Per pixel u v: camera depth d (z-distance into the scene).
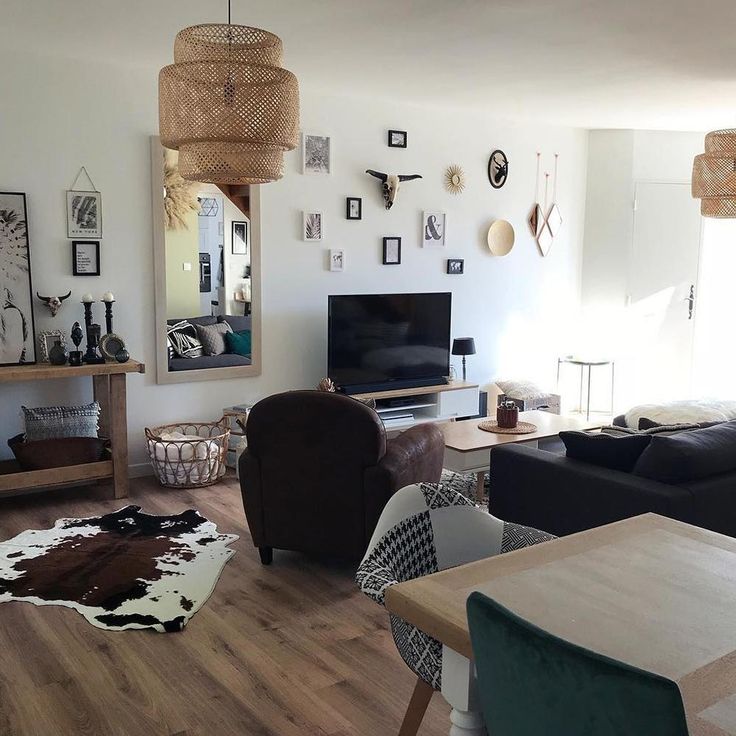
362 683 2.77
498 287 7.00
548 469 3.60
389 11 3.68
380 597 1.75
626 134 7.28
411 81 5.26
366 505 3.51
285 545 3.72
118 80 4.94
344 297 5.78
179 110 2.84
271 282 5.70
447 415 6.29
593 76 5.04
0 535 4.16
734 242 7.72
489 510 3.97
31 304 4.70
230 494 4.93
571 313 7.59
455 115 6.46
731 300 7.82
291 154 5.66
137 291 5.16
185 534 4.19
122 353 4.80
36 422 4.66
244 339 5.63
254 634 3.12
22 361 4.66
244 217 5.52
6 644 3.00
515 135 6.88
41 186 4.77
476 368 6.98
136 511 4.55
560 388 7.66
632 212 7.38
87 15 3.83
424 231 6.42
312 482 3.58
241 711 2.59
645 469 3.34
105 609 3.29
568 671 1.10
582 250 7.57
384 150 6.11
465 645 1.51
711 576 1.80
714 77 5.03
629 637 1.51
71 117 4.81
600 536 2.05
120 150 5.00
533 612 1.60
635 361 7.62
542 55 4.50
